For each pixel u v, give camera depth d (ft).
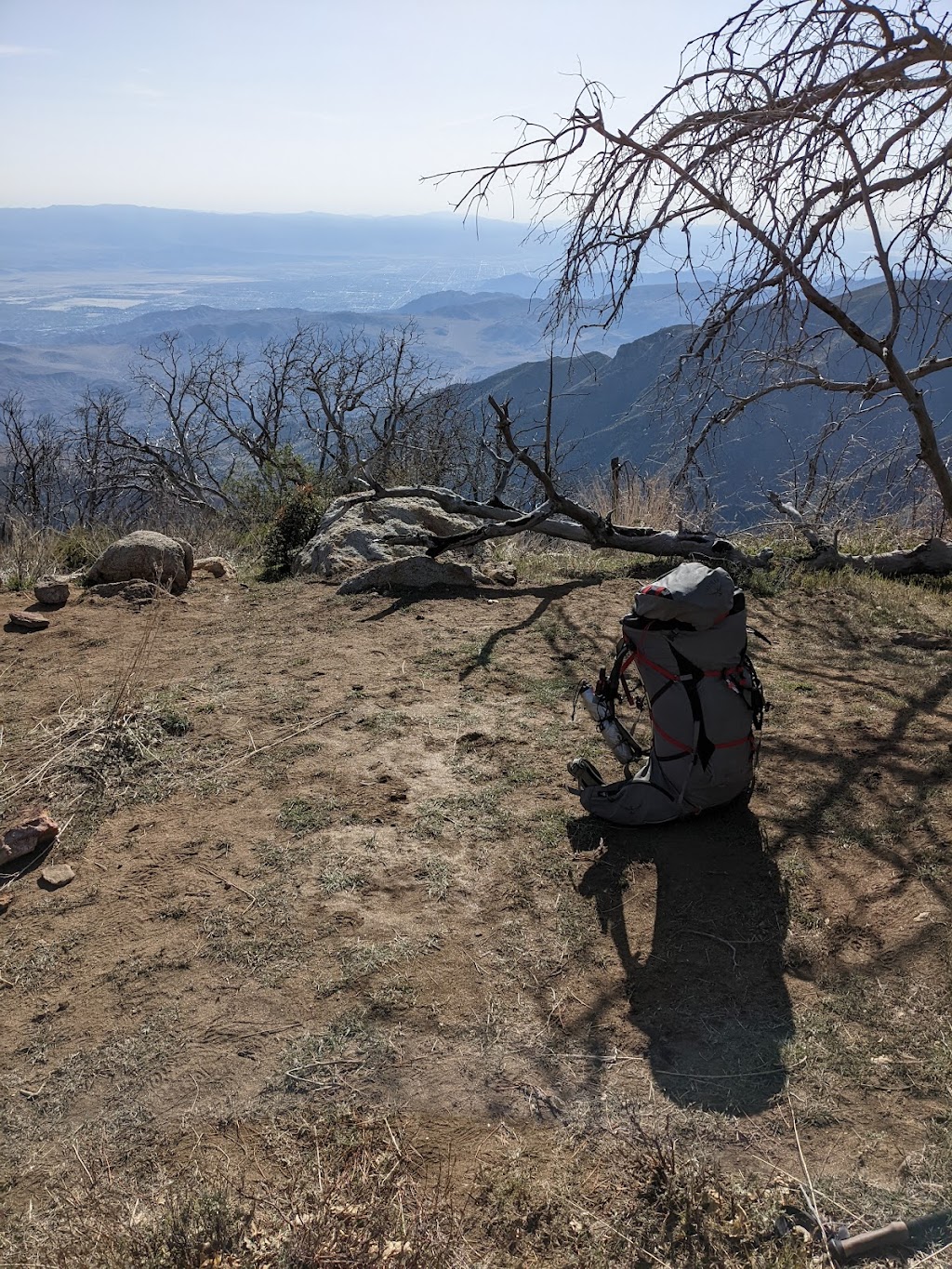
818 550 26.66
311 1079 8.71
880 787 13.46
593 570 25.81
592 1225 7.16
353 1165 7.75
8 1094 8.70
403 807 13.41
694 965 10.09
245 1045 9.14
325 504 29.66
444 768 14.55
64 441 70.33
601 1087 8.55
